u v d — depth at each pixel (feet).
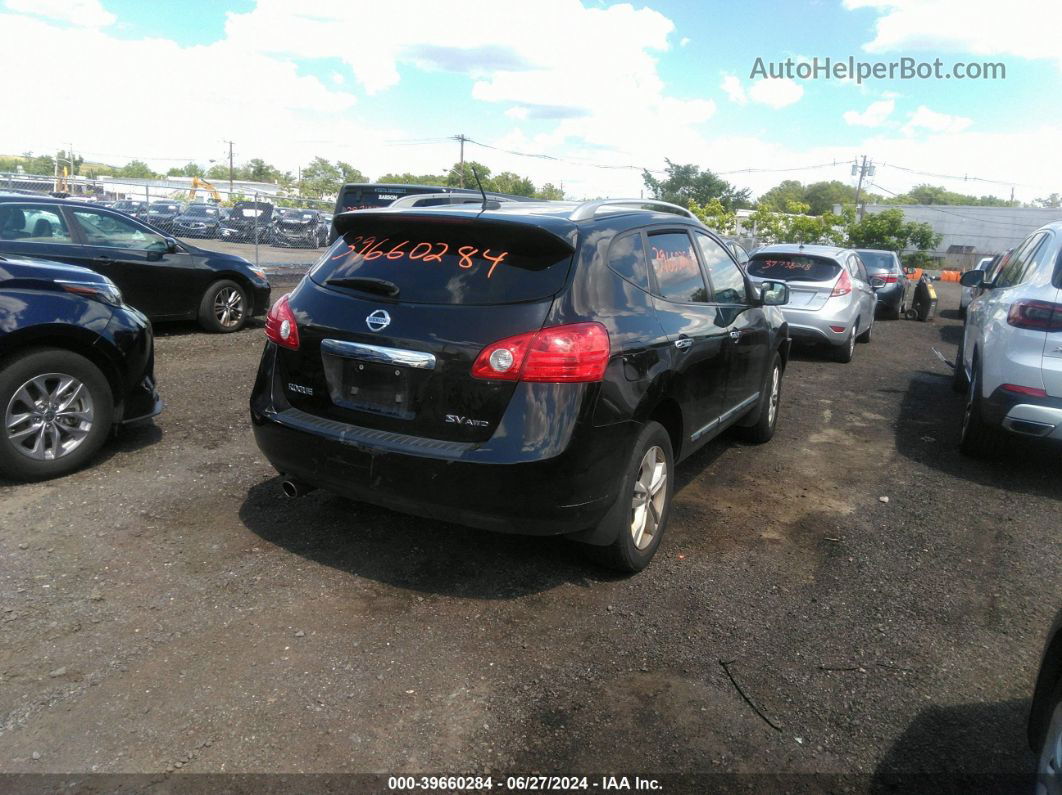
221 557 12.03
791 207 151.74
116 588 10.96
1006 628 11.18
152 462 15.93
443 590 11.43
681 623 10.89
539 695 9.13
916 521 15.11
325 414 11.35
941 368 33.91
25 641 9.61
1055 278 16.87
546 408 10.07
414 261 11.19
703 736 8.55
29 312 14.15
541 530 10.43
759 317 17.61
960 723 8.98
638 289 12.03
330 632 10.18
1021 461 19.42
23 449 14.26
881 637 10.78
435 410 10.44
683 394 12.93
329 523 13.43
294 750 8.02
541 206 12.42
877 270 56.39
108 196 91.81
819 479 17.49
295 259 70.38
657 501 12.61
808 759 8.27
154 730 8.20
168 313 30.99
